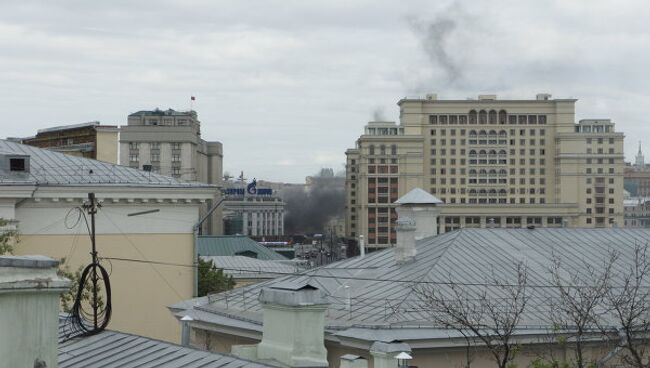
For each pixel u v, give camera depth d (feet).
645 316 136.15
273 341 85.05
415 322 132.46
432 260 157.89
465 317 120.67
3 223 185.68
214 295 171.32
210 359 71.31
